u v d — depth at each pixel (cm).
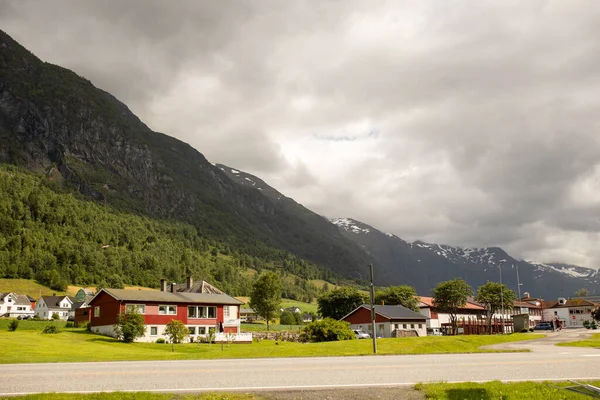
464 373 2372
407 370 2456
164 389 1864
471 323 13075
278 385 1983
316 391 1852
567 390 1914
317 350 4638
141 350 5825
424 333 10756
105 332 8025
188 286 11712
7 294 19438
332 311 14350
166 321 8269
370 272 4419
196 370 2423
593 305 16950
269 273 13400
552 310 17625
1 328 9862
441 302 12400
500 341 7000
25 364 2834
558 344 5856
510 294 12862
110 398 1658
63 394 1700
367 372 2369
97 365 2727
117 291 8231
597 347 4872
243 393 1800
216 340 7819
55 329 7731
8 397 1662
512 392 1864
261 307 13075
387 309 10888
